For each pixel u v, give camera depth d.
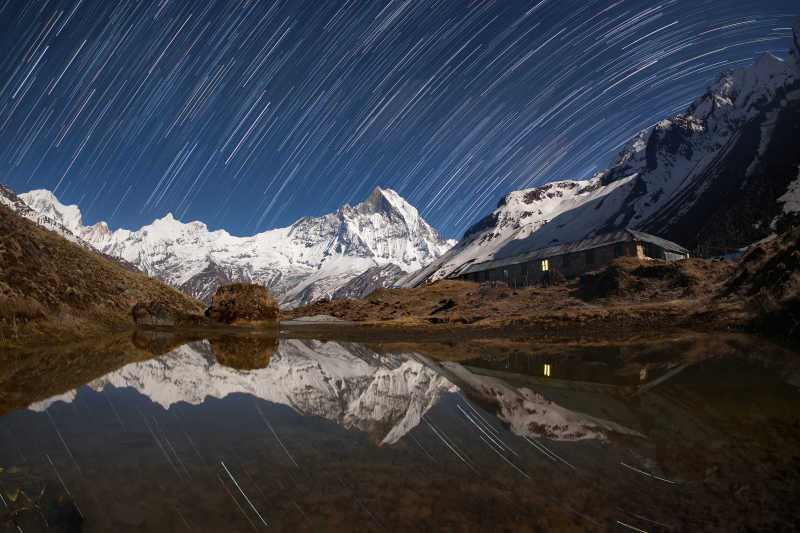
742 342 14.58
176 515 2.82
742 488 3.21
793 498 2.96
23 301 19.56
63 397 7.57
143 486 3.41
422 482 3.49
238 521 2.76
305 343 24.17
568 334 24.39
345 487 3.41
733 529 2.53
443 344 22.30
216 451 4.45
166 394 7.96
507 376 10.41
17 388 8.47
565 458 4.12
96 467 3.94
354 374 11.27
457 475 3.69
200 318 36.91
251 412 6.41
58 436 5.05
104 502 3.10
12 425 5.55
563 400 7.19
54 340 19.00
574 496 3.17
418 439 4.86
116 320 27.92
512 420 5.81
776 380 7.88
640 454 4.17
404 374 11.13
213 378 10.20
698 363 10.61
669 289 34.09
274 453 4.31
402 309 52.75
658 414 5.87
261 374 11.09
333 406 6.96
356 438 4.99
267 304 43.12
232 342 23.81
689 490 3.23
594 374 10.09
